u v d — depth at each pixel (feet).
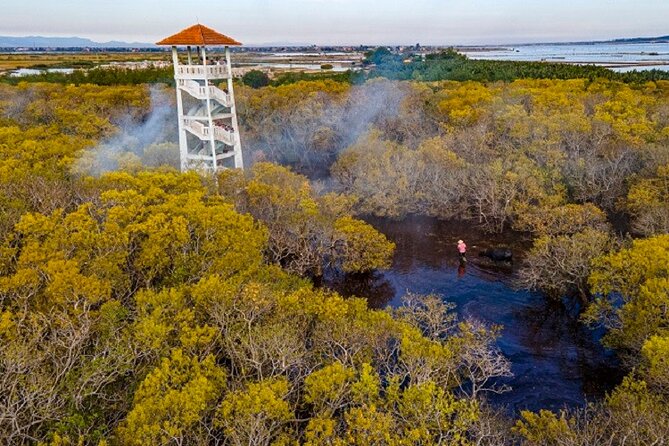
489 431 52.34
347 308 69.10
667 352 57.47
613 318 87.04
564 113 172.96
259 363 55.01
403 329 65.16
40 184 91.97
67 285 60.34
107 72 321.93
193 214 82.17
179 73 134.31
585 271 94.02
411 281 118.01
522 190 146.00
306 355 62.23
